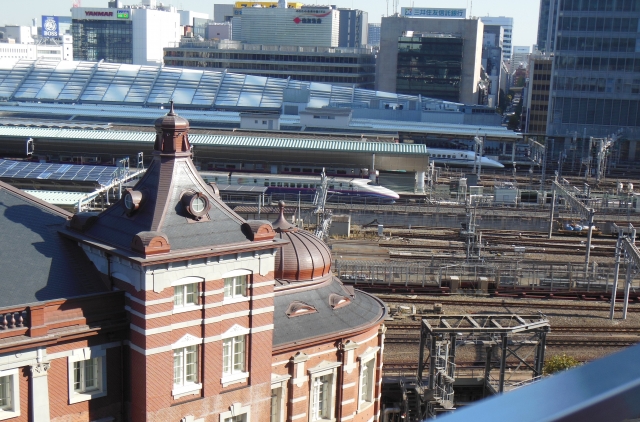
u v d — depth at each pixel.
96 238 33.34
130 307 31.62
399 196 134.38
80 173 109.56
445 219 116.38
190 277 31.77
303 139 147.75
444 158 174.88
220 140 144.75
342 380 40.44
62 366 30.58
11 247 32.41
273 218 101.31
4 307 28.77
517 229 116.75
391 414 52.56
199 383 33.03
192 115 193.12
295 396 38.53
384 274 81.62
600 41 180.88
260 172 143.75
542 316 54.28
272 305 34.88
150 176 34.31
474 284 81.50
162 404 31.97
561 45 183.00
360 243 99.88
